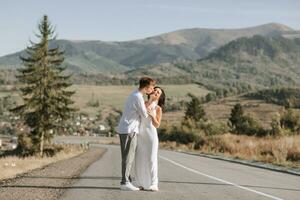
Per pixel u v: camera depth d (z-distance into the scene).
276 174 17.59
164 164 21.38
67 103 59.56
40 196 9.84
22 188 11.22
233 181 13.87
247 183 13.43
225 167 20.73
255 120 70.31
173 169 18.19
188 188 11.60
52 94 58.28
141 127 10.79
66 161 25.55
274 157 26.98
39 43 59.31
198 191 11.03
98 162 23.31
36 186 11.66
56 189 11.02
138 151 10.83
